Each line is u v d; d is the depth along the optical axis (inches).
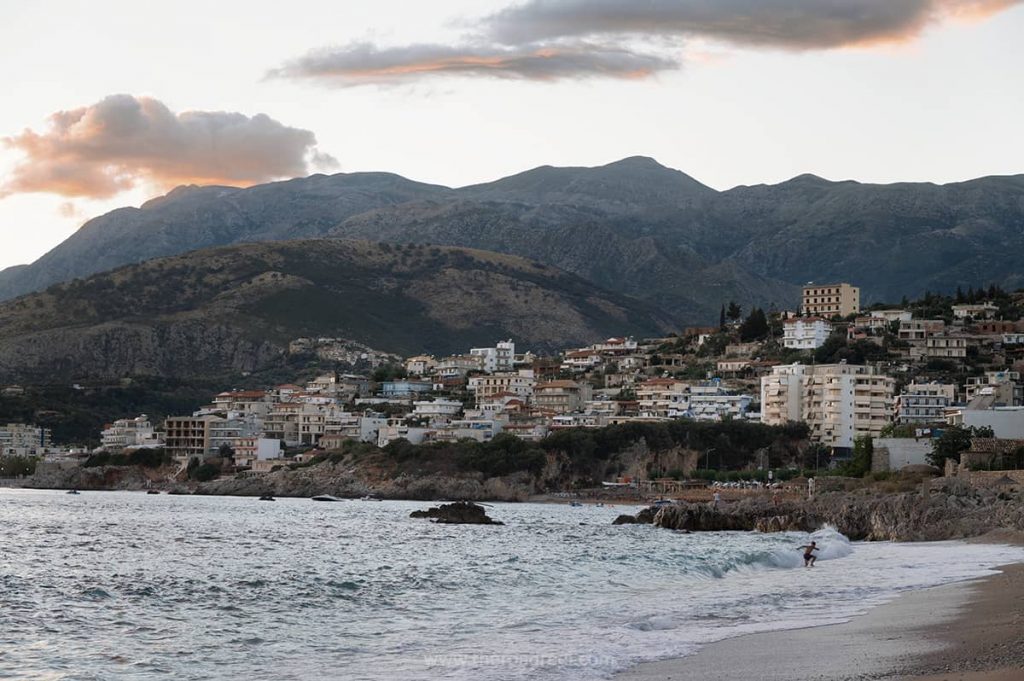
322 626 2324.1
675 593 2810.0
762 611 2341.3
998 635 1828.2
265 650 2026.3
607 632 2101.4
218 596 2824.8
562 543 4960.6
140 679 1769.2
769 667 1649.9
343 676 1733.5
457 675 1702.8
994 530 4968.0
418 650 1974.7
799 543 4884.4
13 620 2413.9
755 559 3651.6
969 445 7549.2
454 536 5511.8
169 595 2842.0
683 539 5241.1
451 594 2881.4
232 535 5423.2
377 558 4050.2
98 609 2598.4
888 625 2030.0
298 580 3189.0
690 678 1594.5
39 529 5664.4
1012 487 6003.9
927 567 3346.5
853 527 5403.5
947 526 5103.3
